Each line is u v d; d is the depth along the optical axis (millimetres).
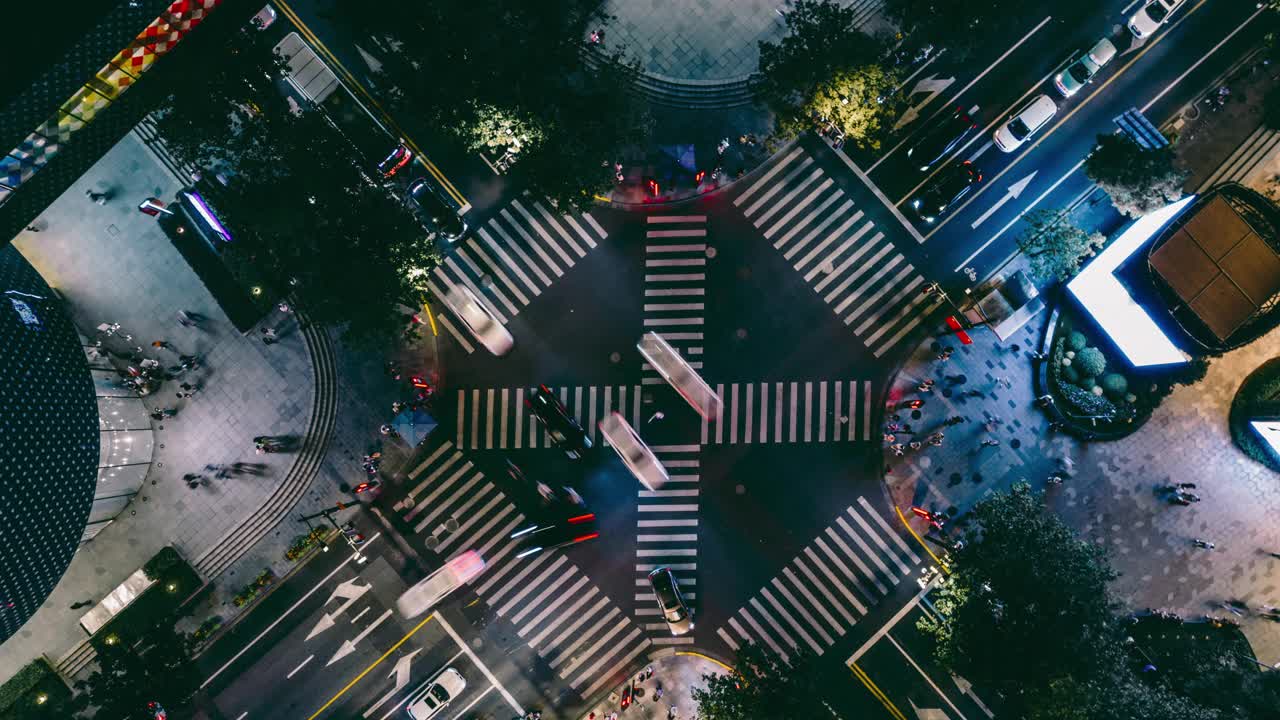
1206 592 38750
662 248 40219
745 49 39781
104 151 33156
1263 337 38500
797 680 34250
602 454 40125
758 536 39844
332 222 33281
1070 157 39500
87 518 34688
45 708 39531
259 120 34344
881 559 39500
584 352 40281
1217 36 39188
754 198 39969
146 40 30734
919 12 34875
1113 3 39375
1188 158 39375
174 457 40344
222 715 40062
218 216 39094
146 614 40000
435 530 40312
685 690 39562
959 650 33156
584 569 40094
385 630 40219
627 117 33500
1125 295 35875
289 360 40406
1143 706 29500
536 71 33062
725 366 40031
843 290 39875
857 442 39781
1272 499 38562
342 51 40438
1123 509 39156
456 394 40375
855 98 33594
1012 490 34219
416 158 40375
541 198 36125
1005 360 39281
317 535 39781
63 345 34969
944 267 39625
